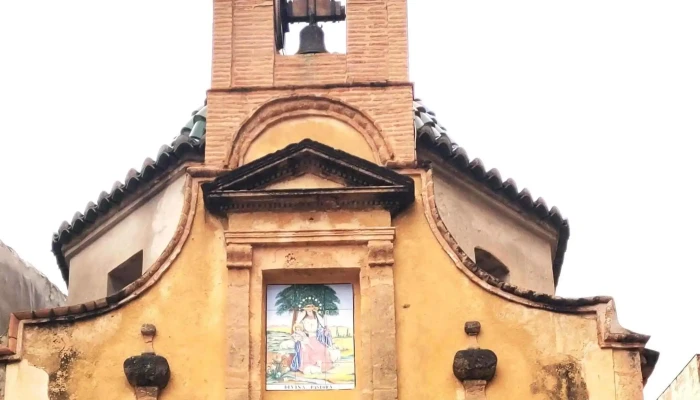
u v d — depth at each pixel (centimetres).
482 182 2023
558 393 1670
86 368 1684
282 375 1703
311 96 1861
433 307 1723
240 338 1692
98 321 1714
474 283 1738
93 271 2114
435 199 1933
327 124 1861
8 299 2362
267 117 1859
